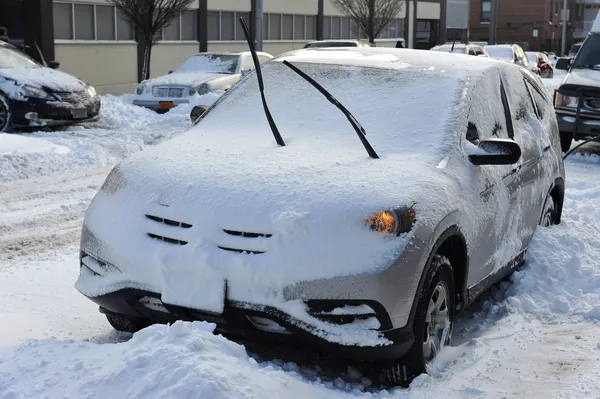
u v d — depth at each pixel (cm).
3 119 1388
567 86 1377
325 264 411
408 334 427
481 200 514
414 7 4669
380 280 409
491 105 581
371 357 420
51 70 1530
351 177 452
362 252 412
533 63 4097
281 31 3525
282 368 453
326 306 411
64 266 666
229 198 439
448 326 479
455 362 475
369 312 412
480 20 7938
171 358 370
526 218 620
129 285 448
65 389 373
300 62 607
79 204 923
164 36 2845
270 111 566
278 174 457
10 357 412
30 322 519
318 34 3762
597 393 432
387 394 425
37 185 1017
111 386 367
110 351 401
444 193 461
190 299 428
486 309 598
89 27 2475
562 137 1416
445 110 530
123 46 2602
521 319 564
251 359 396
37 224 827
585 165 1330
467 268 495
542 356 492
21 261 682
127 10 2416
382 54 618
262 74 606
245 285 418
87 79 2472
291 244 416
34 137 1291
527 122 657
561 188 726
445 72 573
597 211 884
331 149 507
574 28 9106
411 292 423
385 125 527
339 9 3747
